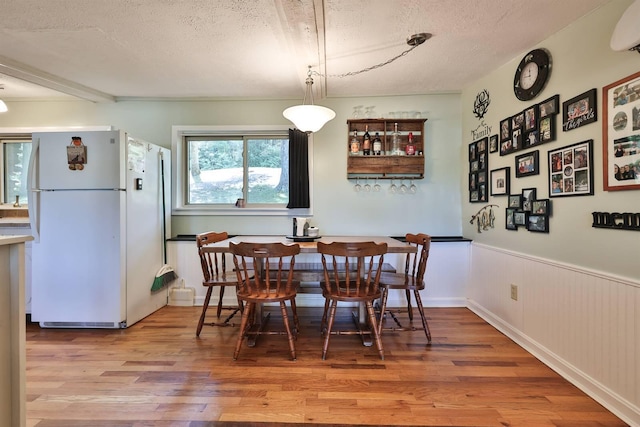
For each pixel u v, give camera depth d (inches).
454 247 126.0
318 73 108.6
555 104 79.7
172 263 130.5
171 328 105.3
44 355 86.0
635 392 58.7
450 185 132.5
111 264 103.1
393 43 87.4
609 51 65.2
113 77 112.3
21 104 135.6
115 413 62.0
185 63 100.7
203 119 135.1
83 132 102.6
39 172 103.3
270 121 134.1
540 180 85.4
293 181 130.3
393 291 127.3
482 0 68.1
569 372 74.0
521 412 62.7
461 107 130.7
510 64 98.7
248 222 135.8
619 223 62.4
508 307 99.0
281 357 85.0
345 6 70.4
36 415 61.3
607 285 64.5
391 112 131.8
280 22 77.2
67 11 72.5
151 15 74.2
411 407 64.1
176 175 135.3
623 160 61.7
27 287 111.7
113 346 91.7
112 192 102.7
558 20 74.5
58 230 103.4
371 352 87.9
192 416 61.2
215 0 68.4
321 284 98.0
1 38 85.2
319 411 62.8
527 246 90.6
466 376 75.5
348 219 133.7
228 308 110.8
